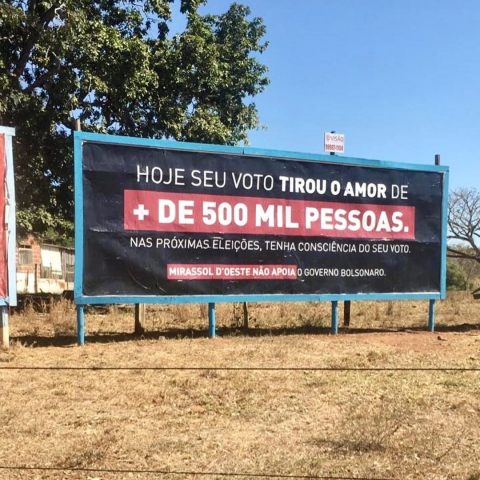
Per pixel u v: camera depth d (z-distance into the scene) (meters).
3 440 5.24
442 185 12.57
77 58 16.72
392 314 15.62
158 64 18.91
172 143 10.30
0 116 15.48
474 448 5.23
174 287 10.31
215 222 10.64
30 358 8.71
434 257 12.47
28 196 17.20
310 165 11.38
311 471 4.62
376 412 6.16
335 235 11.58
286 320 13.88
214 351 9.44
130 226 10.03
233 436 5.44
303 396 6.83
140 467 4.66
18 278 29.20
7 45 16.78
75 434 5.42
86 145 9.75
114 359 8.73
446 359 9.29
